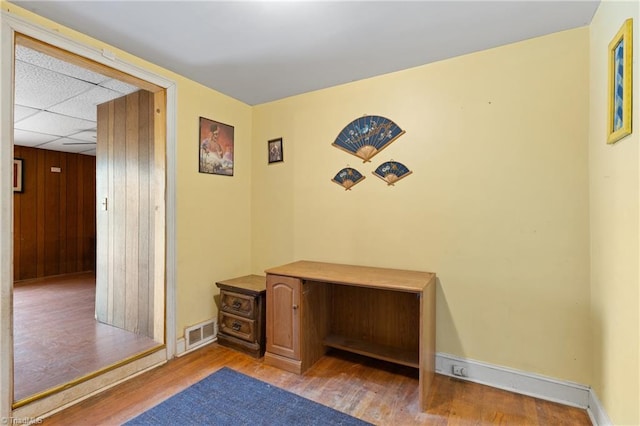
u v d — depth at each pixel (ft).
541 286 6.66
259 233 10.67
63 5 5.55
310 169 9.61
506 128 6.95
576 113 6.32
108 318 10.11
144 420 5.85
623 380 4.80
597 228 5.87
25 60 7.25
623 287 4.81
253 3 5.54
